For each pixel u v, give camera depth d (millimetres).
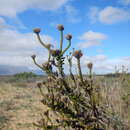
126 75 2375
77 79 1635
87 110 1650
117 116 1879
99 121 1724
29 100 10523
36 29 1595
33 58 1635
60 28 1578
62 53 1604
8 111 8719
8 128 6801
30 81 19219
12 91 13617
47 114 1731
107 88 2172
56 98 1648
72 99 1622
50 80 1645
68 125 1645
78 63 1549
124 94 2160
